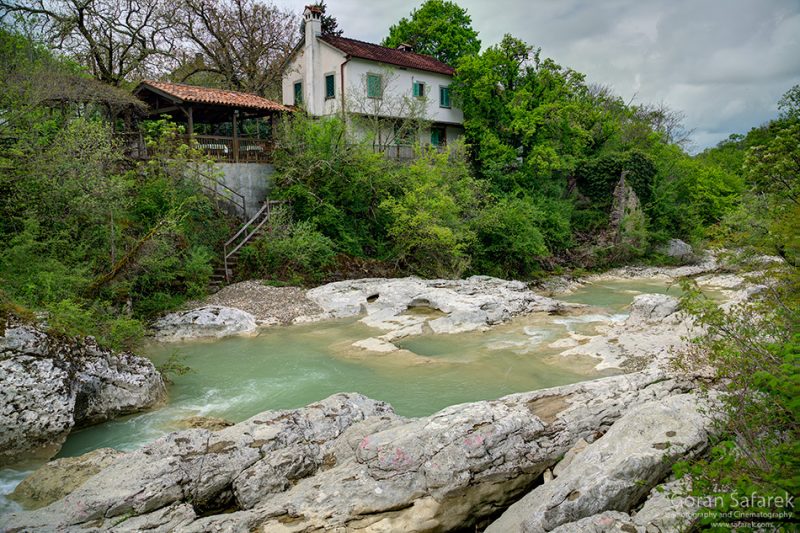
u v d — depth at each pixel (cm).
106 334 1159
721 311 775
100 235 1605
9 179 1447
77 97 1895
